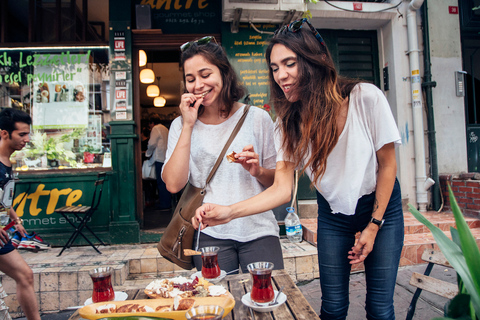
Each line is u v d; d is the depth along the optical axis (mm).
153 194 7648
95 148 4438
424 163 4820
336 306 1678
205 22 4500
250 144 1797
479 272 817
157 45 4387
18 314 3072
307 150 1590
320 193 1733
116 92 4270
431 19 4992
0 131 2266
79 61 4438
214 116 1852
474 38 5250
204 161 1814
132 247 4062
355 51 5082
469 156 5109
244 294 1444
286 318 1214
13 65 4418
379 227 1510
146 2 4449
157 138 6641
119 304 1240
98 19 4570
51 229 4195
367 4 4719
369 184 1555
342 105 1521
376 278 1581
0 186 2211
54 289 3156
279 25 4395
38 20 4527
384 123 1448
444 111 5000
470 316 830
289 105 1612
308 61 1446
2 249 2135
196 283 1432
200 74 1706
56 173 4219
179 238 1771
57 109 4445
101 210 4258
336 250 1684
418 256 3576
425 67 4883
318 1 4598
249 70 4371
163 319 1073
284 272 1683
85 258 3621
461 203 4586
